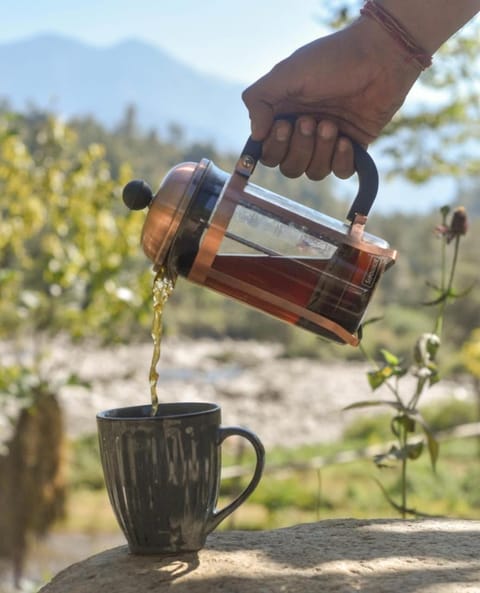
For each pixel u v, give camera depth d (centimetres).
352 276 170
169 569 154
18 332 684
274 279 168
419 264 3984
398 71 178
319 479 246
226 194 164
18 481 677
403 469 244
